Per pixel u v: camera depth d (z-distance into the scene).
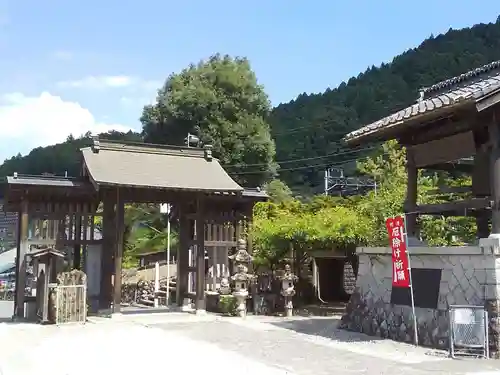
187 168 17.89
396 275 11.53
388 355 9.92
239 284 16.84
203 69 35.00
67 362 9.34
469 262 10.37
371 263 13.23
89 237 17.86
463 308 9.80
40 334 12.92
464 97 9.41
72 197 16.16
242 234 18.34
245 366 8.89
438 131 11.88
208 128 32.75
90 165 16.19
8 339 12.14
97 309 16.69
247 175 33.38
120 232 16.22
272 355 9.99
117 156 17.39
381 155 26.95
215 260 18.61
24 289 15.59
